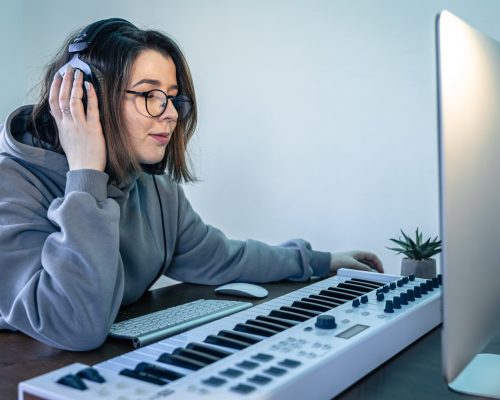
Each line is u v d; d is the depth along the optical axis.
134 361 0.66
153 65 1.07
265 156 2.86
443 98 0.52
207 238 1.42
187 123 1.26
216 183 3.02
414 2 2.40
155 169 1.26
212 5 2.94
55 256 0.93
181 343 0.74
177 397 0.53
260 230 2.90
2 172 1.03
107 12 3.23
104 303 0.90
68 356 0.85
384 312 0.85
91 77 1.04
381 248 2.55
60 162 1.07
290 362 0.62
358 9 2.54
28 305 0.90
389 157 2.51
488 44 0.65
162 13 3.09
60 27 3.35
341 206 2.65
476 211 0.59
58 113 1.05
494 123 0.65
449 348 0.54
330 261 1.49
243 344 0.72
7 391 0.70
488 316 0.63
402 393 0.67
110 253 0.94
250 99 2.88
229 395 0.53
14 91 3.40
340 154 2.64
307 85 2.71
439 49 0.52
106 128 1.05
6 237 0.97
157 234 1.33
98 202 1.00
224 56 2.94
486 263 0.62
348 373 0.68
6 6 3.35
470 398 0.64
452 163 0.53
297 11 2.71
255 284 1.40
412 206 2.46
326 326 0.75
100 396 0.54
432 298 0.94
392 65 2.47
